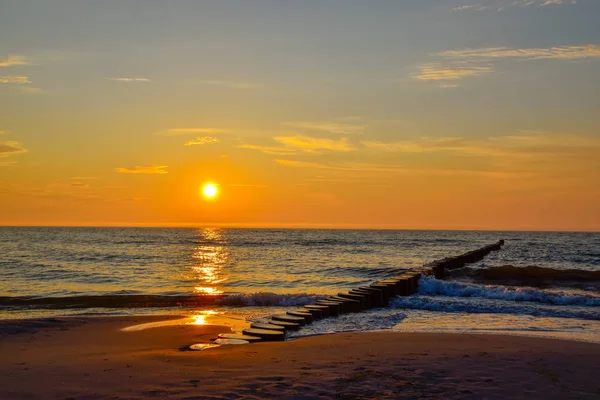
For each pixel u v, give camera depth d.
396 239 102.44
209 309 17.06
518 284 24.58
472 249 65.75
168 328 13.12
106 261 41.09
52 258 44.03
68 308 17.22
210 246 70.12
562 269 32.47
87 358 9.47
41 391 7.25
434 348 9.95
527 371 8.11
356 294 16.89
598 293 20.17
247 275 30.88
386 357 9.12
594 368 8.34
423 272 24.61
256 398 6.74
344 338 11.32
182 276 29.91
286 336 11.99
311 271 33.69
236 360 9.02
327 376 7.78
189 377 7.87
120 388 7.34
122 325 13.60
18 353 10.01
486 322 13.95
